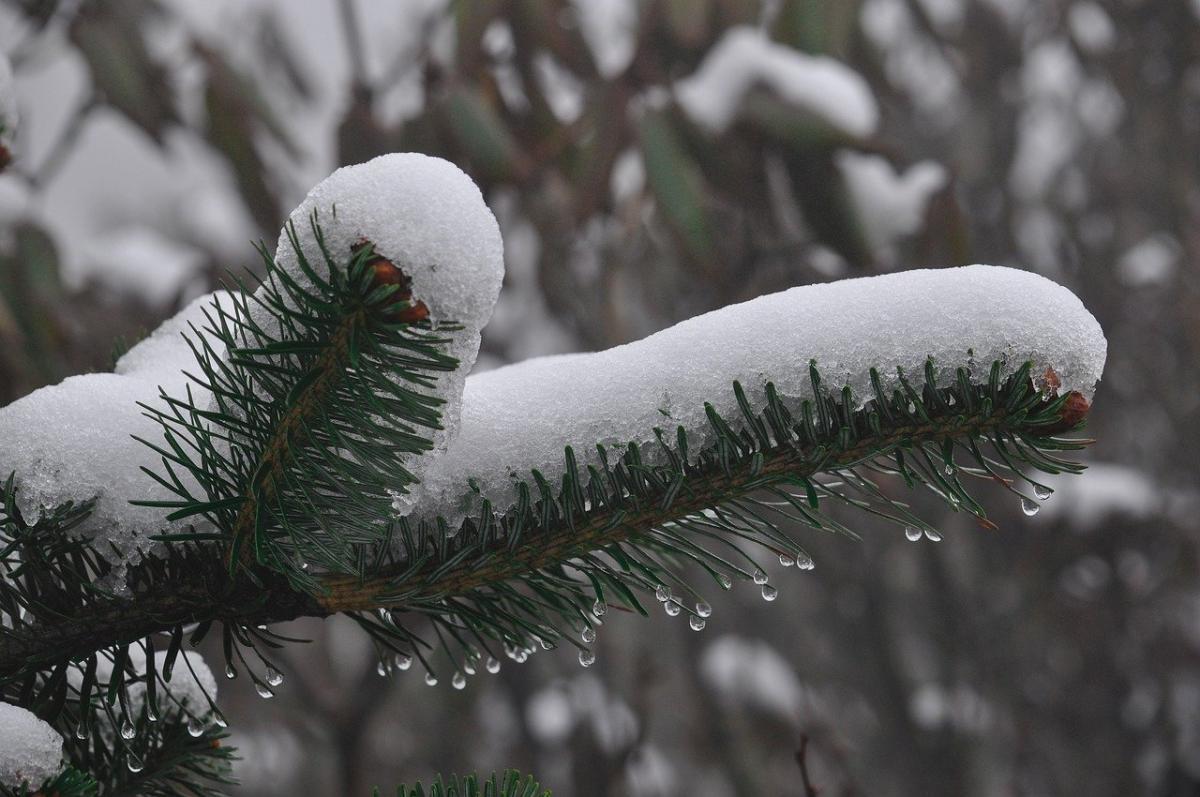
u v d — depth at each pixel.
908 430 0.68
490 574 0.69
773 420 0.68
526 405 0.69
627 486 0.68
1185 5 3.15
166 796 0.73
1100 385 3.64
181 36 2.11
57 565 0.70
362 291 0.64
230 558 0.67
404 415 0.65
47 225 1.77
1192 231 3.53
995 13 3.23
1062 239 3.73
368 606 0.69
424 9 2.69
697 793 2.96
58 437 0.69
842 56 2.05
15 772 0.67
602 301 2.05
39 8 1.91
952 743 3.40
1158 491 3.40
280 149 2.19
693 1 1.93
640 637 2.54
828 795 2.90
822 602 3.37
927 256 1.92
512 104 2.08
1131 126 3.45
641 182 2.06
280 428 0.66
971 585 3.40
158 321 1.86
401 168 0.65
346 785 2.39
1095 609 3.32
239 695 2.65
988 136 3.32
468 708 2.95
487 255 0.65
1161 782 3.68
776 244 2.15
